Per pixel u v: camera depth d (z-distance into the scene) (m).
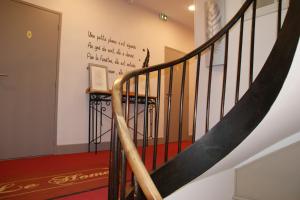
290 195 2.19
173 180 1.57
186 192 2.05
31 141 3.61
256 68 2.33
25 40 3.59
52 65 3.86
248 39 2.40
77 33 4.19
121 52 4.85
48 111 3.80
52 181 2.33
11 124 3.43
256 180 2.43
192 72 6.65
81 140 4.16
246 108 1.45
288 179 2.21
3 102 3.37
